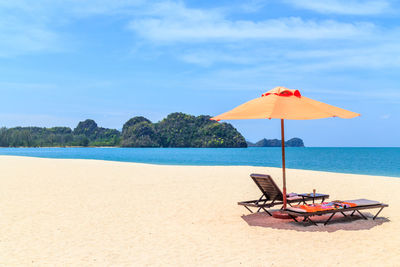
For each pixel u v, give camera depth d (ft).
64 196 31.73
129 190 35.29
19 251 16.58
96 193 33.45
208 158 195.42
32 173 51.98
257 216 23.76
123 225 21.52
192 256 15.72
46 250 16.72
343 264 14.34
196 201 29.30
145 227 21.03
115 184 39.86
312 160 163.84
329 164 126.31
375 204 22.00
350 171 89.15
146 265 14.64
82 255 15.98
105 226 21.27
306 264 14.42
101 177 46.98
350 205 21.17
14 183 40.34
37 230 20.31
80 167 64.08
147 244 17.66
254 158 197.26
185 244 17.61
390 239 17.83
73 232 19.94
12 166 65.98
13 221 22.43
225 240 18.21
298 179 46.68
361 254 15.56
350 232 19.25
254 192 34.09
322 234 18.95
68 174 50.80
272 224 21.43
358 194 33.73
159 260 15.25
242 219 22.90
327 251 16.07
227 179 44.78
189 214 24.48
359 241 17.56
